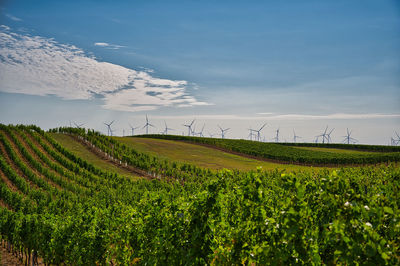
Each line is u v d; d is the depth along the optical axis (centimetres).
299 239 447
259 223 525
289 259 455
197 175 4506
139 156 5247
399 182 586
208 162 5934
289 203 470
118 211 1216
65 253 1096
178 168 4834
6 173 3516
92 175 4003
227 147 8044
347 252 402
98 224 1003
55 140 5612
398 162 5738
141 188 3341
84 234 993
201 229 573
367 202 454
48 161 4131
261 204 559
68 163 4216
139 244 771
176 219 639
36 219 1385
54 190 3092
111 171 4438
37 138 5131
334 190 484
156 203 733
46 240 1214
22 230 1439
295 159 6744
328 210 500
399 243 492
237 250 538
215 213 581
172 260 615
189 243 598
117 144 5834
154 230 701
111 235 960
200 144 8488
